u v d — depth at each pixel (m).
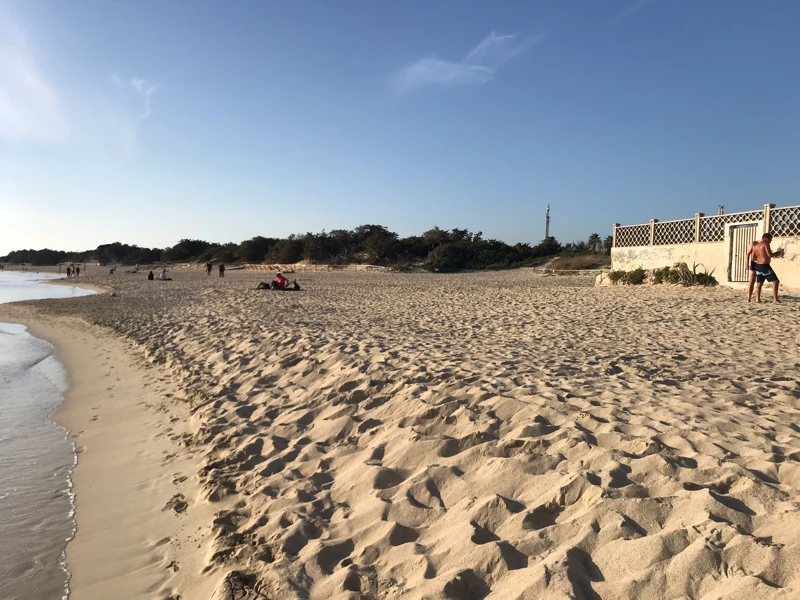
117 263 112.56
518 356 7.33
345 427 5.12
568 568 2.54
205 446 5.43
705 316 10.84
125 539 3.89
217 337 10.96
